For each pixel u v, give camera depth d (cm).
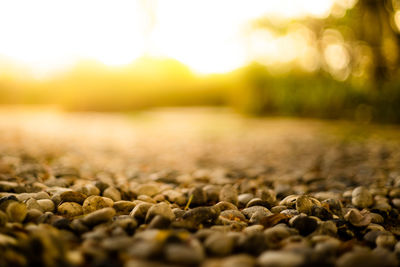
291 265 47
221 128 230
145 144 152
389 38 218
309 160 112
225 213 59
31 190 65
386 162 105
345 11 229
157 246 48
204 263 47
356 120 239
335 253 51
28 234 51
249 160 112
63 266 47
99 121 287
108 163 99
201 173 85
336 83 246
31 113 374
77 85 384
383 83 221
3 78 461
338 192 72
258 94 310
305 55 273
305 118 277
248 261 48
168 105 564
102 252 48
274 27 280
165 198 67
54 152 114
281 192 70
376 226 58
